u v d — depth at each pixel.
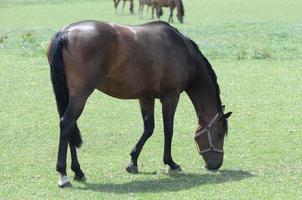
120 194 10.21
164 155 11.67
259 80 21.66
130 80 10.93
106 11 54.34
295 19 43.94
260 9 52.56
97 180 11.09
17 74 22.47
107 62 10.55
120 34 10.67
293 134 14.78
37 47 28.52
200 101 11.71
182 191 10.41
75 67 10.25
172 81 11.39
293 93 19.53
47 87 20.34
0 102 18.08
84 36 10.30
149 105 11.74
